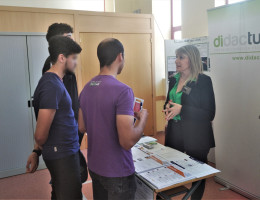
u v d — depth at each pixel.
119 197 1.32
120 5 5.78
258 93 2.30
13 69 3.36
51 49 1.47
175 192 1.72
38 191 2.96
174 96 2.19
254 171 2.42
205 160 2.21
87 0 5.89
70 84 1.78
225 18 2.50
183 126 2.13
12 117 3.39
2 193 2.93
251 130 2.40
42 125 1.37
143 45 4.62
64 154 1.48
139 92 4.70
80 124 1.52
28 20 3.62
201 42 3.15
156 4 4.93
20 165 3.47
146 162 1.68
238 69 2.44
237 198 2.55
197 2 3.98
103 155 1.32
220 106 2.68
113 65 1.36
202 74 2.11
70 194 1.53
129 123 1.22
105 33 4.27
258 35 2.23
